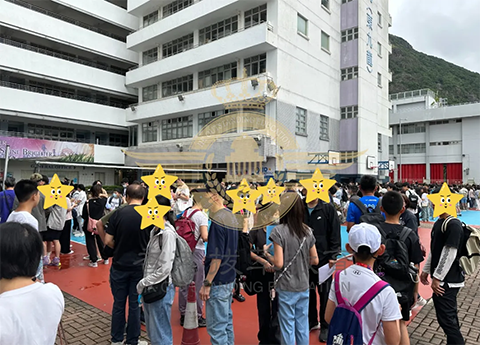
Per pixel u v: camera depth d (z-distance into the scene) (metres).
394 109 40.19
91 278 5.51
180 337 3.48
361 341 1.79
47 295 1.41
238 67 17.61
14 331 1.27
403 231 2.61
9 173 19.45
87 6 22.38
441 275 2.86
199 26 19.80
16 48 19.20
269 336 2.99
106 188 20.67
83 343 3.39
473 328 3.75
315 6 18.97
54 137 22.80
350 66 20.95
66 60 21.44
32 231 1.43
